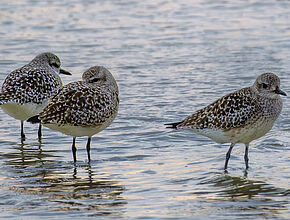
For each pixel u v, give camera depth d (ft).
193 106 59.41
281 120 54.60
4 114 58.85
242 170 41.55
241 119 42.04
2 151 47.26
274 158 44.21
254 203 34.76
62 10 115.75
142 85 68.13
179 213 33.06
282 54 83.15
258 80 42.37
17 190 37.78
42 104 51.44
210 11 115.96
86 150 47.52
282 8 117.70
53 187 38.40
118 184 38.86
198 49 87.25
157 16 111.55
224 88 66.03
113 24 104.99
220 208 33.88
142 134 51.37
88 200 35.70
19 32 98.53
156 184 38.73
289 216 32.42
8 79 51.60
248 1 124.98
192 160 44.21
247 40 92.68
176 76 72.08
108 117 44.93
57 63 56.08
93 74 45.42
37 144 49.34
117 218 32.40
